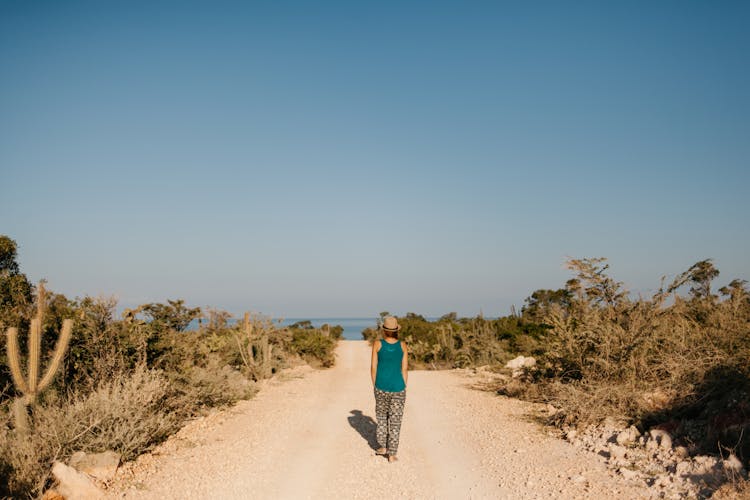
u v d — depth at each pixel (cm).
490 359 2112
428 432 898
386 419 754
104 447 675
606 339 984
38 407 696
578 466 657
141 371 879
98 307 943
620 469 620
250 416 1027
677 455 634
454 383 1541
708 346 855
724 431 618
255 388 1348
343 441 834
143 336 984
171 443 803
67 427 667
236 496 583
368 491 605
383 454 754
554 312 1187
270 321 1939
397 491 605
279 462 712
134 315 1028
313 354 2497
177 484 617
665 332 965
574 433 802
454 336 2506
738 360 766
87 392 822
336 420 998
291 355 2423
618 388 859
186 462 706
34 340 720
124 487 600
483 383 1501
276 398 1256
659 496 532
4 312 894
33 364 715
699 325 978
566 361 1107
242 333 1755
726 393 736
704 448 631
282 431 898
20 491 533
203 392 1061
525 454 731
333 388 1465
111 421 715
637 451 682
